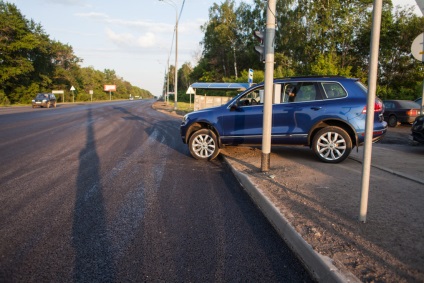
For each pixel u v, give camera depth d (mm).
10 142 10602
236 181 6164
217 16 55969
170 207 4637
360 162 7250
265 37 6137
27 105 45188
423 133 8859
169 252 3293
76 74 80875
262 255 3254
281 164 7062
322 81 7344
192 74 71062
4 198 4902
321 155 7211
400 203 4363
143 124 18297
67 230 3795
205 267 3010
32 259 3119
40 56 56000
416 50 8742
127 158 8297
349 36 34812
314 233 3414
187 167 7352
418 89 26562
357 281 2523
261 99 7859
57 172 6621
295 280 2814
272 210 4188
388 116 16906
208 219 4199
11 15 46469
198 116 8148
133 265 3029
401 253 2986
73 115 24266
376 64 3398
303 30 38625
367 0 34094
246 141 7797
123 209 4523
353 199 4578
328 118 7035
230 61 58406
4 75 45156
